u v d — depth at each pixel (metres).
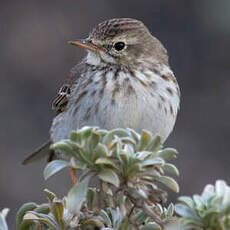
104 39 9.50
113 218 6.64
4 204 15.54
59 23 16.98
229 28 16.50
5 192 15.66
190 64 16.92
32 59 16.73
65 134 9.77
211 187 5.63
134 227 5.91
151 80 9.29
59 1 17.14
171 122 9.53
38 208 6.70
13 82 16.55
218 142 16.31
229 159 16.08
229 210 5.32
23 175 15.83
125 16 17.50
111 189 6.12
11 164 15.88
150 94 9.16
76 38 16.92
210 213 5.32
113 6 17.59
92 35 9.72
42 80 16.62
